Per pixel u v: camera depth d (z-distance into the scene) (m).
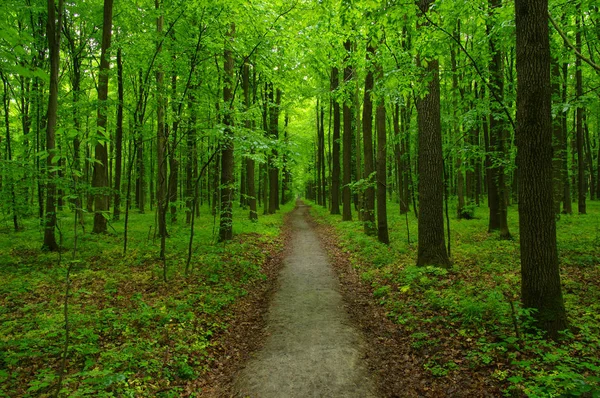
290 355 5.56
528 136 5.18
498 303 5.91
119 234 15.02
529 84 5.12
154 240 13.66
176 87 10.31
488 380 4.25
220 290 8.34
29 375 4.32
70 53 16.67
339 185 26.33
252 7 9.66
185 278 8.96
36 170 9.34
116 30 16.34
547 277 5.13
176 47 9.90
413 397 4.31
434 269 8.38
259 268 10.85
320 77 19.41
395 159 22.72
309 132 35.56
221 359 5.57
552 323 4.99
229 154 13.27
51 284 8.18
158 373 4.68
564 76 15.59
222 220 13.27
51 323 5.76
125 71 14.41
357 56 9.95
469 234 14.37
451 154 12.85
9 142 15.80
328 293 8.76
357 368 5.11
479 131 18.77
